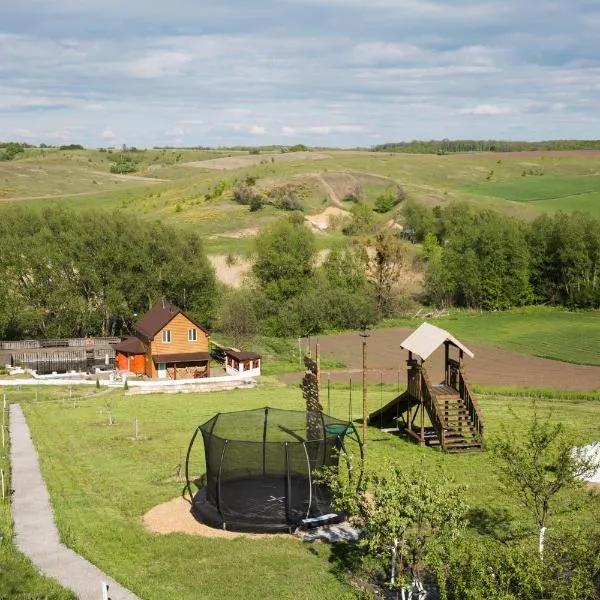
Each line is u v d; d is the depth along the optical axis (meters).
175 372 62.28
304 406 45.66
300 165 186.62
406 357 67.12
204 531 23.08
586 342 71.88
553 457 22.47
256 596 18.30
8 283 73.94
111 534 22.38
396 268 99.81
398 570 17.16
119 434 37.38
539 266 94.44
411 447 35.12
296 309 81.69
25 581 18.45
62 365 64.44
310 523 22.98
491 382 55.03
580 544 15.83
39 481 28.14
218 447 23.92
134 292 78.94
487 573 14.51
